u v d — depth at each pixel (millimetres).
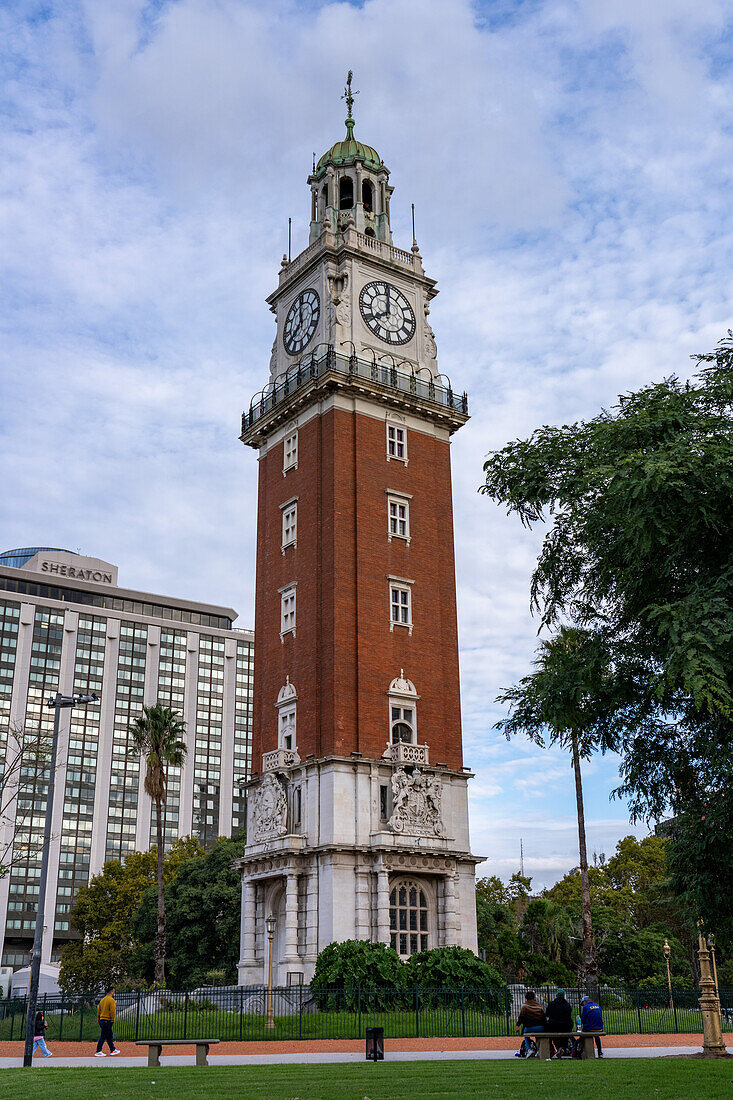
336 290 76812
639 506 22250
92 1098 22016
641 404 25953
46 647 184750
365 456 72000
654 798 25188
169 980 91312
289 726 68812
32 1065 34875
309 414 74062
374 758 65250
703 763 24000
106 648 190375
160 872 74312
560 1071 26859
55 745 41062
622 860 127375
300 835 63562
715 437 23156
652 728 24953
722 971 89562
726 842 24219
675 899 26031
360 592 68250
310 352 76312
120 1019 53594
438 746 68938
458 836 67750
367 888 61844
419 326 79750
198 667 198375
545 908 96250
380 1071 27859
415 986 53438
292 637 70438
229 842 99250
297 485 73688
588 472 24234
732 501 22359
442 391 78250
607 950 100500
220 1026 49406
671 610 21625
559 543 26469
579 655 25422
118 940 106875
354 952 56344
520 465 26766
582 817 69688
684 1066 28031
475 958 58656
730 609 21500
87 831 176500
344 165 84125
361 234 79188
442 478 76438
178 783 187250
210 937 88938
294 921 62188
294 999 56000
